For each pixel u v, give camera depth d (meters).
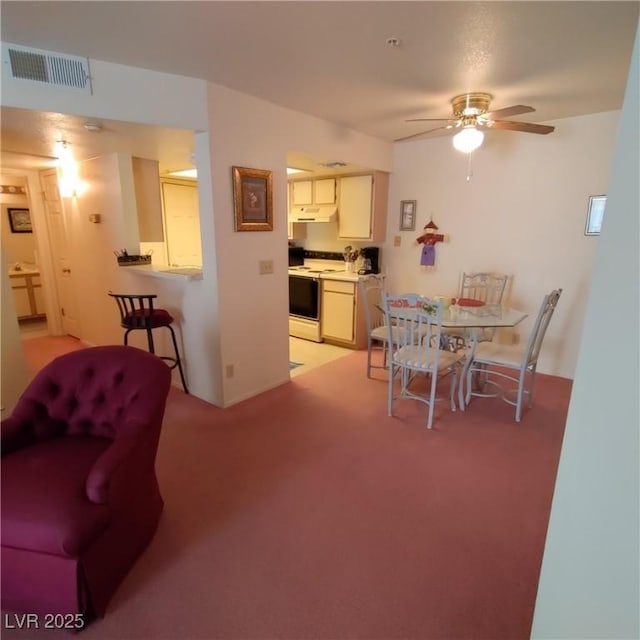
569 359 3.69
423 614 1.45
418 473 2.28
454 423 2.87
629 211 0.73
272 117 2.97
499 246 3.88
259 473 2.27
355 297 4.42
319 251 5.37
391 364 2.92
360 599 1.51
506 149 3.68
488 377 3.74
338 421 2.88
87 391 1.75
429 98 2.84
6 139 2.78
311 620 1.43
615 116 3.14
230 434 2.69
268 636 1.37
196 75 2.43
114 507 1.44
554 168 3.47
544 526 1.88
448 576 1.61
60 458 1.55
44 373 1.77
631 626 0.80
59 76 2.07
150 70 2.32
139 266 3.42
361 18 1.75
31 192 4.55
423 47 2.04
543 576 1.02
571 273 3.54
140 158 3.54
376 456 2.44
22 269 5.52
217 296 2.86
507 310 3.19
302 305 4.94
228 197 2.79
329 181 4.68
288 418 2.92
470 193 3.96
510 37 1.92
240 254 2.95
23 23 1.77
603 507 0.83
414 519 1.92
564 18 1.75
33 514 1.30
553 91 2.68
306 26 1.83
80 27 1.82
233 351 3.05
